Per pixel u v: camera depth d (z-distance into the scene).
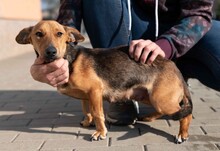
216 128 1.49
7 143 1.43
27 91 2.32
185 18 1.50
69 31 1.45
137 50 1.41
